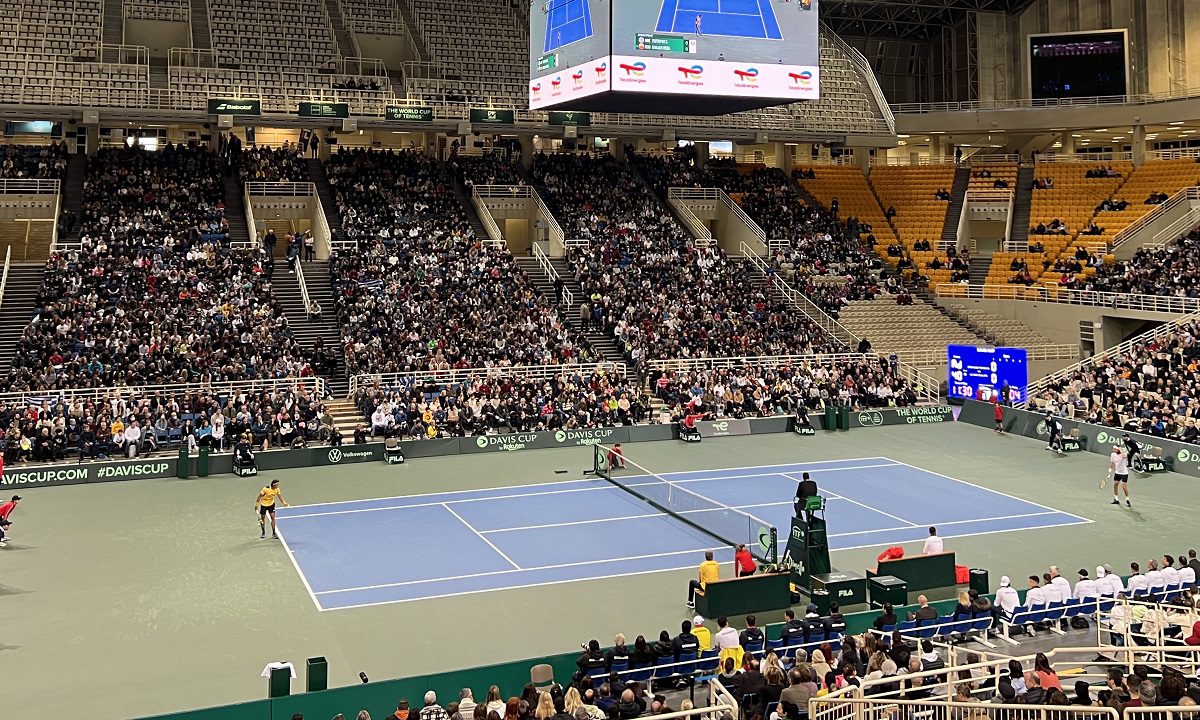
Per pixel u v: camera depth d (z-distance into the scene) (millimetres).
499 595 22859
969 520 29141
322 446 37438
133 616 21234
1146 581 20984
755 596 21922
